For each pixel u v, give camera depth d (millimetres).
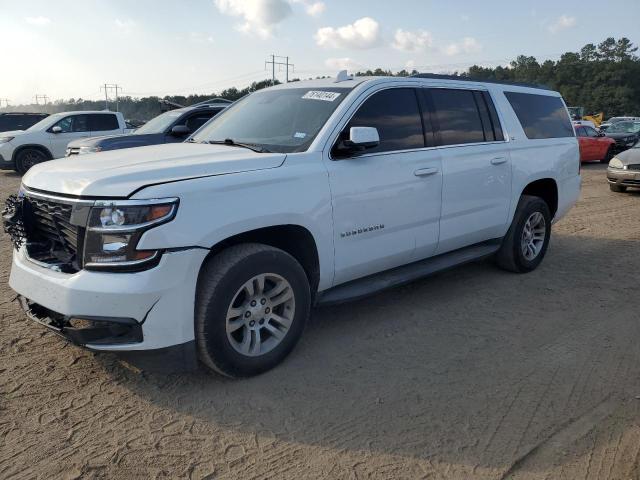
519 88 5934
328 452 2848
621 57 121125
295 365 3766
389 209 4238
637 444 2947
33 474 2617
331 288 4137
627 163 12523
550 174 6000
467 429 3059
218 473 2670
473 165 4980
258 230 3537
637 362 3912
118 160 3580
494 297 5227
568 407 3301
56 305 3098
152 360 3180
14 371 3568
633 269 6301
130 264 2957
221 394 3371
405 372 3703
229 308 3301
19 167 15477
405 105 4535
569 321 4660
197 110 10445
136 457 2768
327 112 4105
